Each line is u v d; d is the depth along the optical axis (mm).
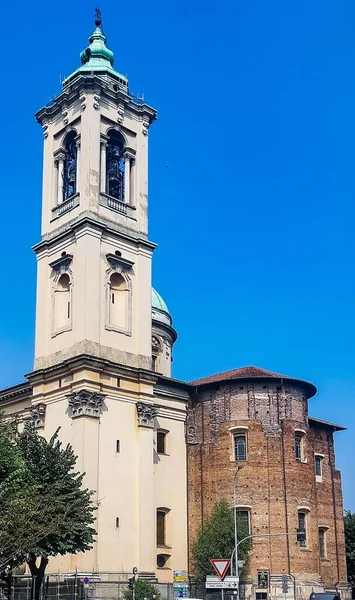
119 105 65688
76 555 51969
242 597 60250
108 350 58500
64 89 67438
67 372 57562
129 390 58812
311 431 70312
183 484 64938
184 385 66938
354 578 78000
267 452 64375
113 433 56812
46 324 61500
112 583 53000
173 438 65188
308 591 62000
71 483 46906
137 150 66500
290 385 67062
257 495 63219
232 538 60219
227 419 65812
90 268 59156
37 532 40312
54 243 63250
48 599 51281
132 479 57062
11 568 42531
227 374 71812
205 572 59750
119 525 55031
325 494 70188
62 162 65688
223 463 64750
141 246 63500
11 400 65062
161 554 61062
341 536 70750
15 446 45062
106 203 62219
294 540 62812
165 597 59469
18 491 39406
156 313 82750
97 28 70375
